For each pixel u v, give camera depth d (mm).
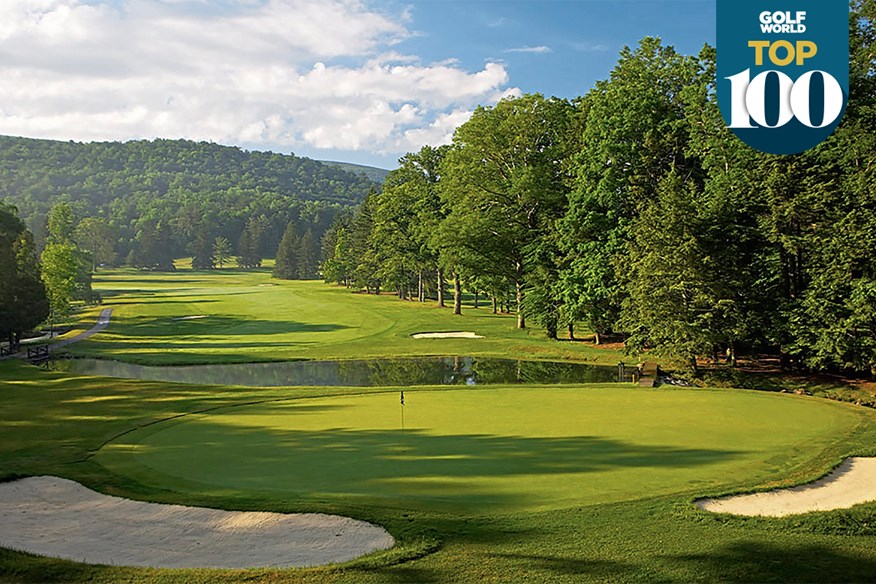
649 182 43406
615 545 11336
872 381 33062
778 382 34375
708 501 13750
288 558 11258
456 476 15391
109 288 126250
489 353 46500
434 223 64250
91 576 10391
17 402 27328
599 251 42906
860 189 31734
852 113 33938
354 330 61219
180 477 15930
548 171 51500
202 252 197125
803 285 36281
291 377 38562
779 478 15297
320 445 18828
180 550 11695
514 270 56844
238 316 76812
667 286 35188
